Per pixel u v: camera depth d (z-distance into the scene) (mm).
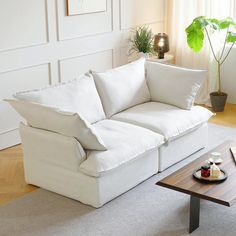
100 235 3549
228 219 3727
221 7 6160
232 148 4086
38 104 3922
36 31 5125
